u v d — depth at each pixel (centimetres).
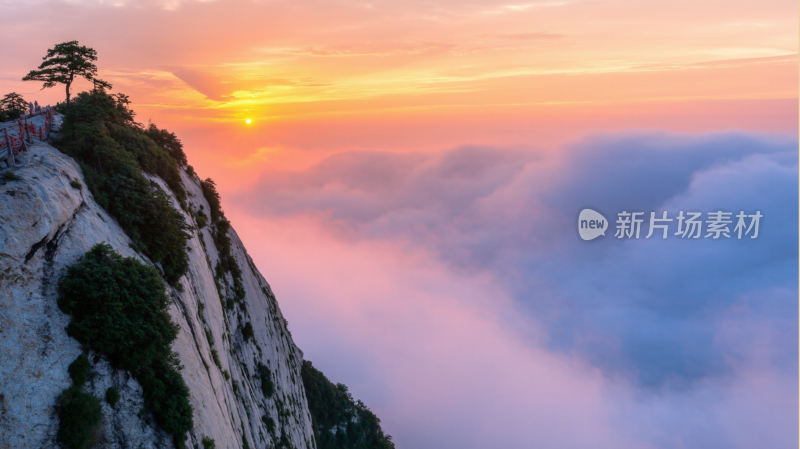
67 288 2072
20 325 1855
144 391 2189
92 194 2797
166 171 4469
